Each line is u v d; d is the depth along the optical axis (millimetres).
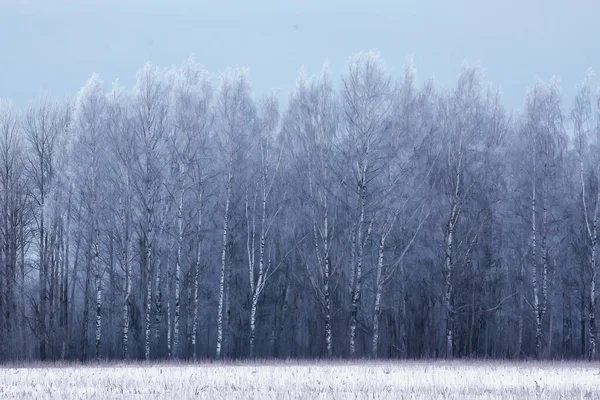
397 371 50469
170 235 80562
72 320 83125
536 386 37156
